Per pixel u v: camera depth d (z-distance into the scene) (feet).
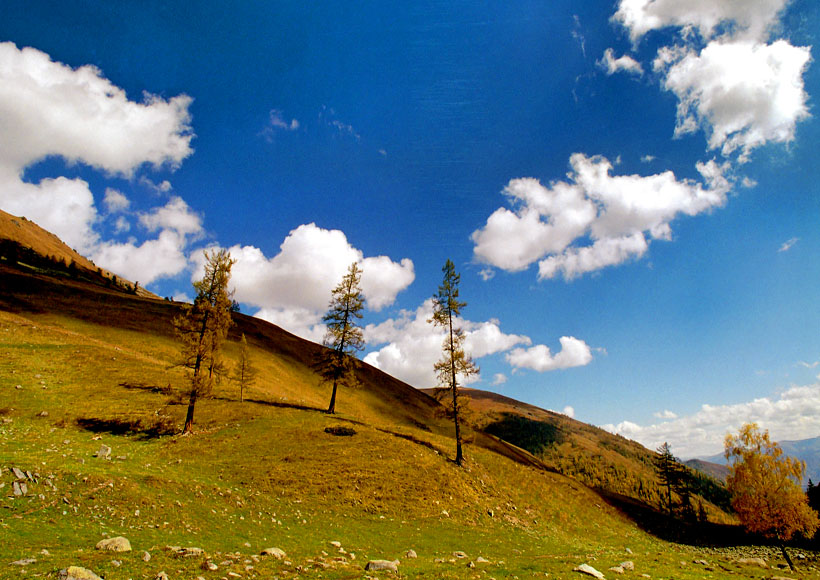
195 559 38.91
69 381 139.74
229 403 152.35
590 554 75.31
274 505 78.89
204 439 114.52
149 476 71.97
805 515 118.42
